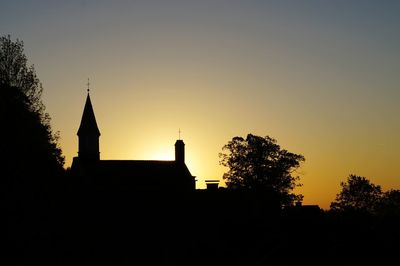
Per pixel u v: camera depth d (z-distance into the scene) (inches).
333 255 2839.6
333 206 4564.5
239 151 3927.2
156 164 4490.7
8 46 2559.1
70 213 2549.2
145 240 2920.8
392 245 3048.7
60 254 2153.1
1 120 2214.6
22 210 1964.8
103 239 2869.1
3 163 2037.4
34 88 2600.9
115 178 4227.4
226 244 2620.6
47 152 2463.1
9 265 1841.8
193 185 4485.7
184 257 2642.7
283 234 2748.5
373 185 4549.7
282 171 3838.6
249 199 3427.7
